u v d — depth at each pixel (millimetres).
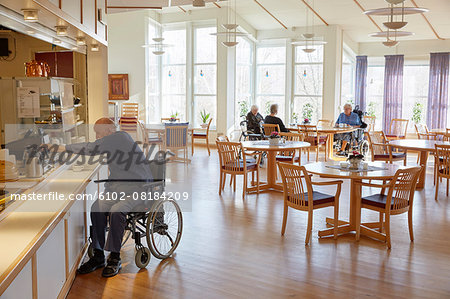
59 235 2922
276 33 11711
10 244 2096
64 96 3547
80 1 3426
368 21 10430
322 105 11180
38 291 2441
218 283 3348
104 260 3670
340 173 4277
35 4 2473
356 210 4316
